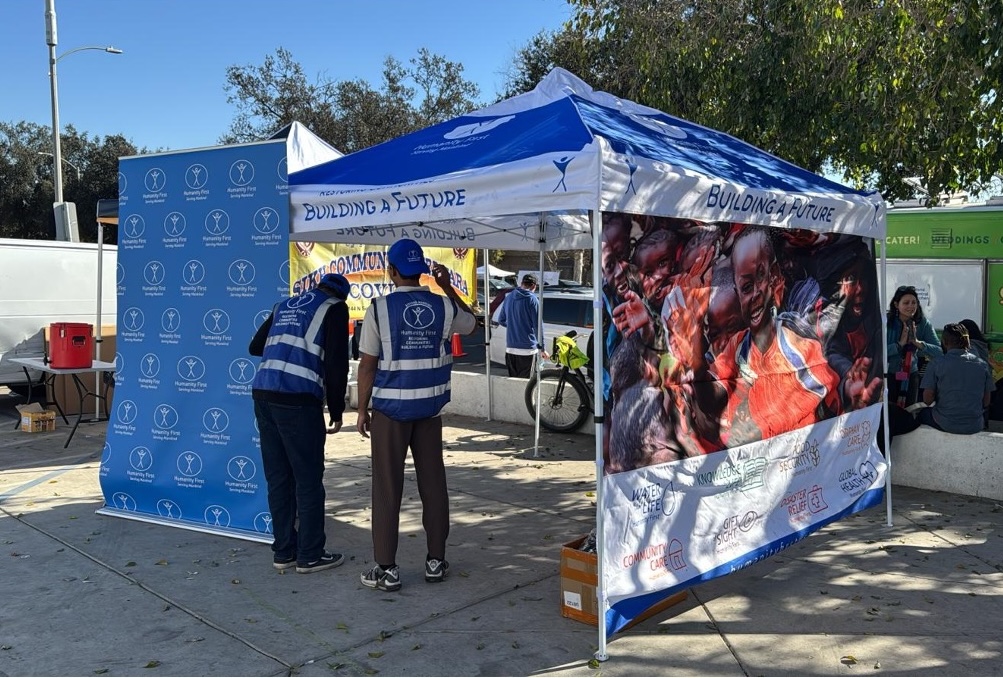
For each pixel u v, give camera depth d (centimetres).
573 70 1839
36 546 539
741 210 461
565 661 379
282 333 489
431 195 442
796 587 473
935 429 679
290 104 2855
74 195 3619
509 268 3531
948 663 379
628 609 394
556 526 594
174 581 477
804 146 1093
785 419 514
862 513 617
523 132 470
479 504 651
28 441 888
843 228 567
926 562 513
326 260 1102
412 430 468
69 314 1088
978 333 817
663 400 418
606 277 381
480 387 1024
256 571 495
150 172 587
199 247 570
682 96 1163
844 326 585
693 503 436
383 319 448
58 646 393
